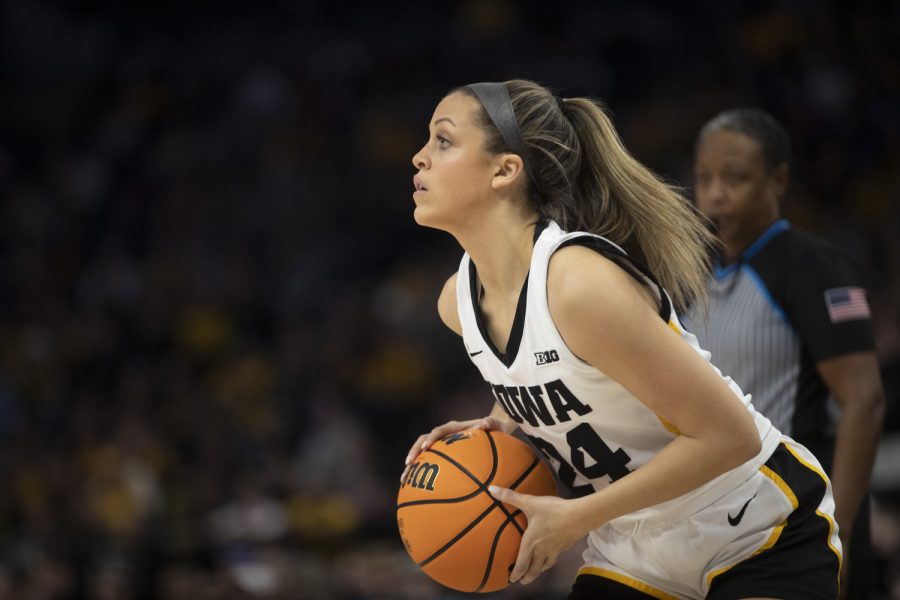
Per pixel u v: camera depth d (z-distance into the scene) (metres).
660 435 5.78
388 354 22.30
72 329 23.08
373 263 25.62
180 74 30.92
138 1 33.28
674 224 6.09
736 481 5.83
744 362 7.63
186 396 19.97
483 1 30.30
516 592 11.54
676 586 6.18
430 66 29.33
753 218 7.86
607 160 6.09
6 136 30.11
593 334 5.33
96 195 28.06
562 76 28.27
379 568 12.99
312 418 20.11
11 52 32.75
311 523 16.14
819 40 27.34
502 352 5.93
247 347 22.98
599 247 5.48
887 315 17.28
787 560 5.88
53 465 17.67
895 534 11.80
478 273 6.07
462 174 5.81
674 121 26.91
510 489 5.97
